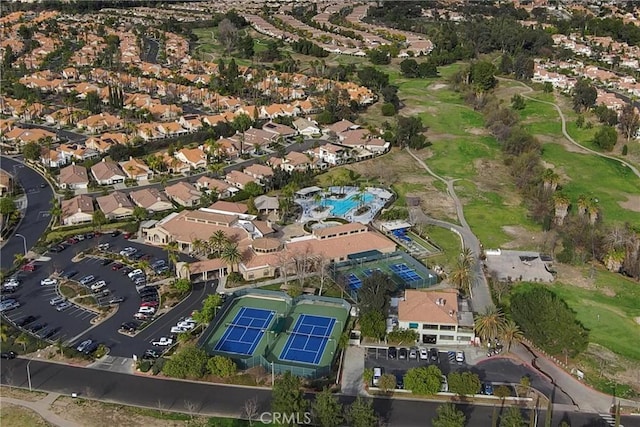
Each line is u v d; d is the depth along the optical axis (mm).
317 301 163750
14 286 166125
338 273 177500
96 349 140750
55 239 193250
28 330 148000
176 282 165000
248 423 118688
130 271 176125
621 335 152875
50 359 137875
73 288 167125
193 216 198375
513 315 149875
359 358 140500
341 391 129375
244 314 157875
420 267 180625
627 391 131750
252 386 130250
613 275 184125
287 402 117250
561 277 179875
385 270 179875
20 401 124062
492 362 139500
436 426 114312
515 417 112562
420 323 145375
